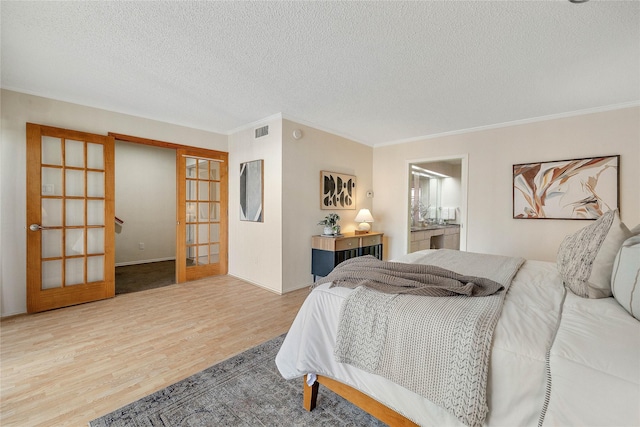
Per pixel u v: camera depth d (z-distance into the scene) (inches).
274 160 144.1
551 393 33.6
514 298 54.2
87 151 125.6
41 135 113.0
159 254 229.9
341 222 173.8
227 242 179.2
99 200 129.9
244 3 62.2
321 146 160.2
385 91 108.7
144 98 120.0
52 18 68.1
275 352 85.0
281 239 141.3
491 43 75.5
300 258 150.9
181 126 157.2
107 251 131.2
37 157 111.9
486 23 67.1
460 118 139.3
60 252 120.1
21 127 110.8
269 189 147.5
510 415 36.6
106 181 130.3
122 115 135.9
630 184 114.6
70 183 121.7
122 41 78.0
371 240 170.4
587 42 74.0
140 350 85.5
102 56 86.1
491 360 38.7
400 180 184.7
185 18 67.8
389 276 62.0
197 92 113.2
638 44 74.4
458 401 38.8
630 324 38.5
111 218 132.3
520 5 60.7
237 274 172.2
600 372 31.9
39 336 93.9
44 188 115.4
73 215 122.9
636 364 31.2
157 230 229.0
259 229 154.6
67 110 120.8
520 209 138.8
